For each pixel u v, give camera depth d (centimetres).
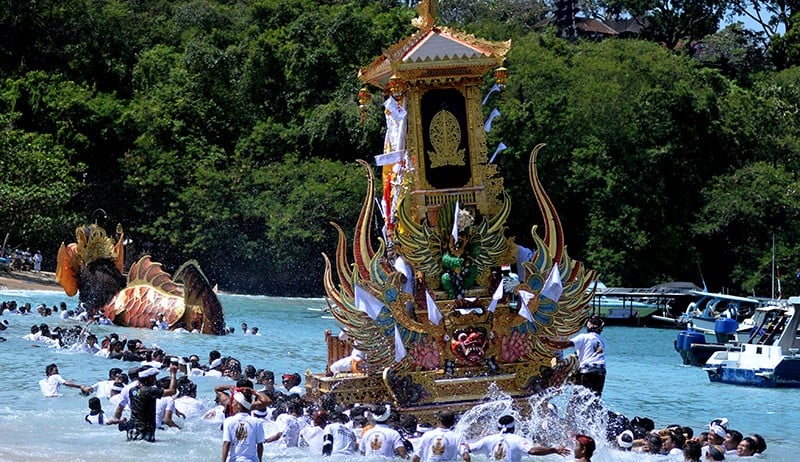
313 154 6675
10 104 6272
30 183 5338
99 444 1627
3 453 1502
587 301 1809
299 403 1648
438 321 1700
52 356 2686
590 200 6316
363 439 1543
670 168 6500
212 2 8431
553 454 1584
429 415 1698
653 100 6544
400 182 1747
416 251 1720
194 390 1947
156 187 6184
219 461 1523
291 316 4522
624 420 1719
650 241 6262
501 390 1742
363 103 1933
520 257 1797
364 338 1694
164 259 6150
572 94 6544
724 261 6400
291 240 5962
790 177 6425
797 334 2841
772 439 1928
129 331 3350
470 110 1772
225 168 6512
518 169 6162
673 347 3847
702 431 2000
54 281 5088
